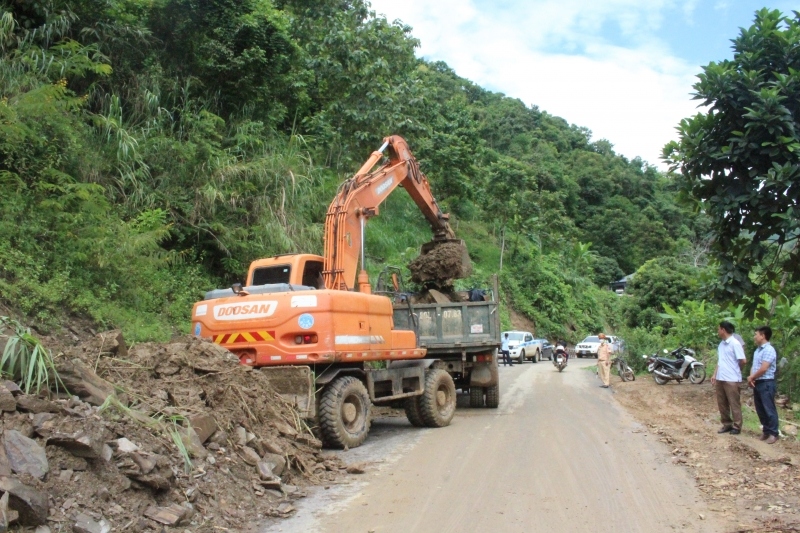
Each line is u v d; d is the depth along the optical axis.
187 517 5.00
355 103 22.59
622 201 79.50
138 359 7.11
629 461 7.82
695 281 11.82
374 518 5.59
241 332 8.62
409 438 9.58
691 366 17.73
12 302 9.56
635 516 5.63
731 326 9.74
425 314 13.03
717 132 10.91
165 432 5.72
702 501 6.11
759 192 10.31
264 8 22.78
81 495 4.50
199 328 9.03
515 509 5.84
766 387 9.02
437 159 33.25
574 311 48.06
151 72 16.12
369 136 22.14
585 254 58.06
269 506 5.82
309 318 8.33
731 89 10.32
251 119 18.42
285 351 8.34
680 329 19.00
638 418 11.48
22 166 11.22
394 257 24.73
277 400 7.81
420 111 24.23
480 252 42.34
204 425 6.26
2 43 12.95
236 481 5.93
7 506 3.91
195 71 17.78
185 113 15.92
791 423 10.58
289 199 16.20
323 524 5.43
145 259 12.57
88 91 14.49
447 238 14.40
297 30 22.98
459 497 6.23
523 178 42.94
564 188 74.75
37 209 11.04
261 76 18.69
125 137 13.69
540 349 34.75
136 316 11.68
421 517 5.61
